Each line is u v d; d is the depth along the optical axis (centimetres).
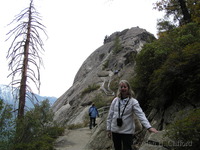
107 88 2769
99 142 655
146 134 521
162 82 558
